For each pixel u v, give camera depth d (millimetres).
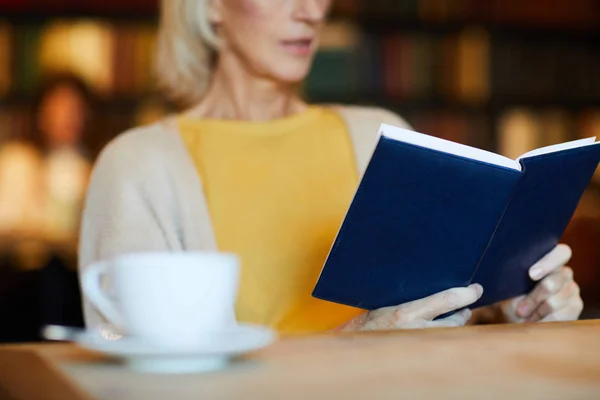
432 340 963
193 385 723
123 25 4090
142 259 778
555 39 4504
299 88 1879
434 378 751
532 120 4383
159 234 1561
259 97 1790
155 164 1614
